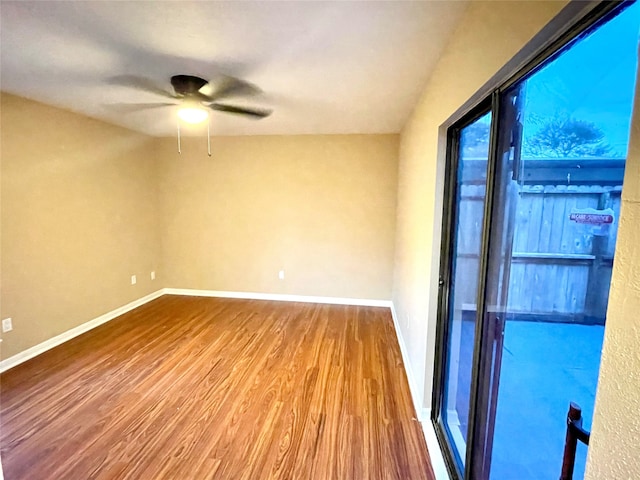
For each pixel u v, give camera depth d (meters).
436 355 2.12
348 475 1.74
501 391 1.32
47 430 2.05
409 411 2.27
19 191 2.88
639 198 0.48
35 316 3.04
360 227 4.48
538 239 1.07
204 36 1.74
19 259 2.89
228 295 4.89
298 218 4.58
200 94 2.45
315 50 1.88
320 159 4.43
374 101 2.81
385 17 1.52
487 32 1.19
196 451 1.90
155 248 4.77
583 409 0.92
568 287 0.94
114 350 3.13
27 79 2.41
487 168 1.35
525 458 1.17
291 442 1.97
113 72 2.24
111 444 1.94
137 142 4.32
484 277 1.39
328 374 2.73
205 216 4.75
